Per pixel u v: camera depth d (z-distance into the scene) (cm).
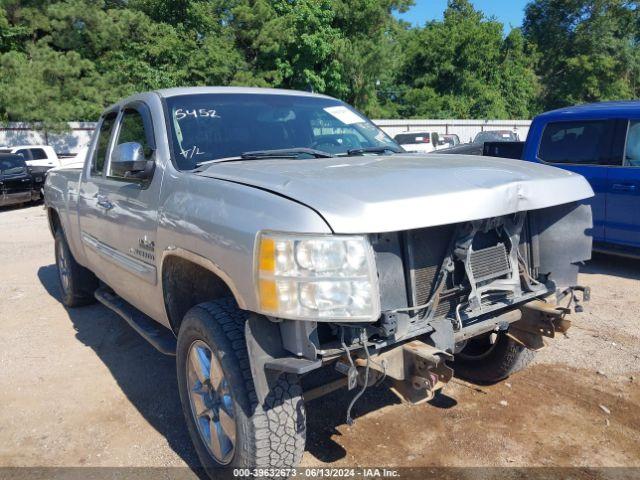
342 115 435
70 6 2473
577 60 4447
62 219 544
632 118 689
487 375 402
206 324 276
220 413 278
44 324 557
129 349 488
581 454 321
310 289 228
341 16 3189
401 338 256
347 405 379
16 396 405
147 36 2522
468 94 3981
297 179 264
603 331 504
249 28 2673
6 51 2595
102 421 369
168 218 312
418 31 4134
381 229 234
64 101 2334
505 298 306
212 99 390
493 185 274
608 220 710
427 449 327
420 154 391
